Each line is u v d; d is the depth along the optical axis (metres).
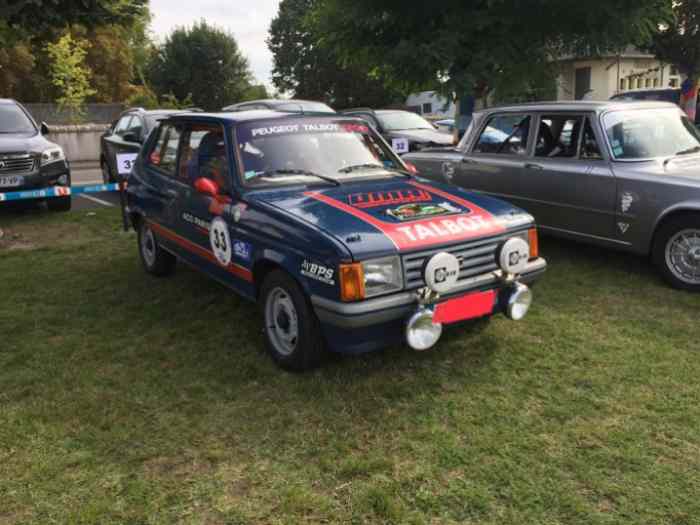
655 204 5.69
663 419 3.59
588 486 3.03
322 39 9.16
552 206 6.61
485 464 3.22
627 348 4.54
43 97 32.91
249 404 3.88
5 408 3.88
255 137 4.89
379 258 3.73
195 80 49.66
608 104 6.40
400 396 3.93
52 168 9.95
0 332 5.11
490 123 7.40
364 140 5.29
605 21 7.96
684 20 15.76
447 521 2.82
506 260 4.13
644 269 6.35
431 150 8.32
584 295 5.67
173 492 3.06
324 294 3.79
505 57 8.02
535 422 3.60
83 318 5.41
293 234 4.00
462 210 4.28
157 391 4.07
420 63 7.88
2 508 2.97
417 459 3.29
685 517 2.80
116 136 12.45
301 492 3.02
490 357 4.45
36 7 7.52
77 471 3.24
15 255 7.55
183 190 5.41
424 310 3.81
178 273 6.65
